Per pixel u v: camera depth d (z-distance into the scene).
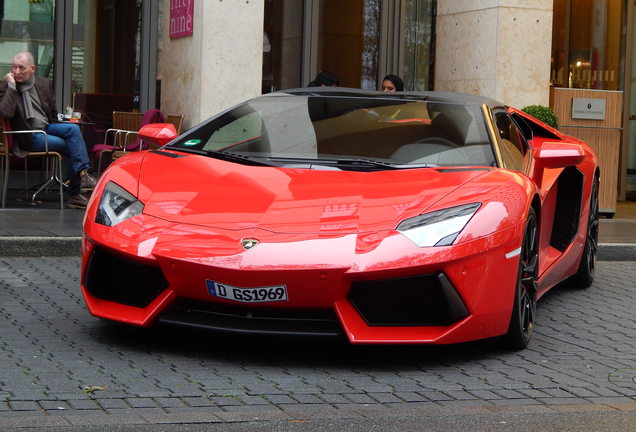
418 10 14.09
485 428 3.91
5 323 5.58
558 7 15.05
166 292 4.94
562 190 7.25
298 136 6.06
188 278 4.82
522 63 12.84
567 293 7.70
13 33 12.27
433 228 4.93
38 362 4.71
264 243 4.82
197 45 11.69
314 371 4.80
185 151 6.03
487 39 12.87
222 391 4.34
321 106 6.41
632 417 4.16
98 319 5.79
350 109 6.35
